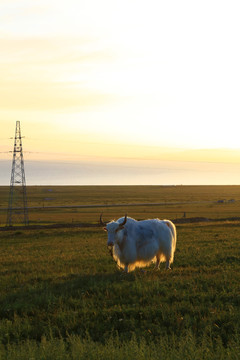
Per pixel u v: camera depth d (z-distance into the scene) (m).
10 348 7.52
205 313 9.93
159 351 6.92
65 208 142.00
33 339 8.89
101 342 8.39
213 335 8.40
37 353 6.98
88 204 167.88
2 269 19.81
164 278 14.80
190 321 9.25
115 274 16.08
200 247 24.69
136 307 10.62
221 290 12.31
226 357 6.72
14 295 13.12
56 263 20.86
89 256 23.19
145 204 159.00
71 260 21.61
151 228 16.73
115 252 16.33
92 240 35.25
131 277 15.19
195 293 11.83
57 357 6.70
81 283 14.48
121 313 10.16
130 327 9.19
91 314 10.33
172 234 17.45
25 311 10.98
